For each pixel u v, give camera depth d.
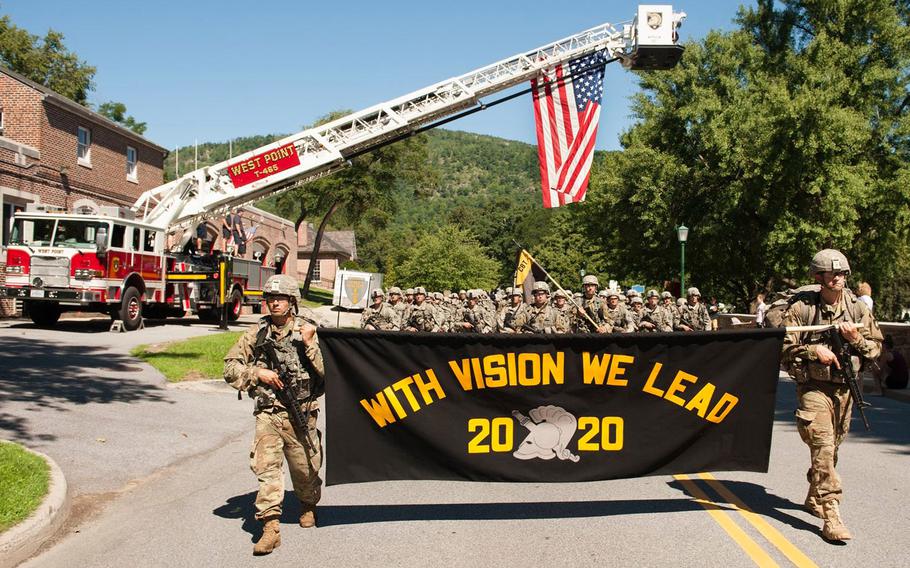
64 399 10.80
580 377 5.90
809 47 34.09
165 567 5.08
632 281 44.25
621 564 5.12
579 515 6.29
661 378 5.96
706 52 35.47
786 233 31.16
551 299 13.98
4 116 25.50
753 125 31.59
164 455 8.35
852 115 31.22
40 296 19.53
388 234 139.62
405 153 64.81
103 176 29.48
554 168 20.30
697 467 6.01
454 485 7.39
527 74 20.31
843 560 5.18
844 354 5.66
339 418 5.69
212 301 26.25
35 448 8.07
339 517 6.25
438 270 56.66
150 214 22.91
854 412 13.03
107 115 60.94
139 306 21.67
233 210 23.44
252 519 6.17
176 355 16.19
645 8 19.45
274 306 5.48
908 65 34.12
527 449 5.88
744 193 31.95
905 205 32.56
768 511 6.38
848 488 7.29
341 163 21.56
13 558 5.16
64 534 5.79
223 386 13.14
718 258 35.66
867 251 35.56
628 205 36.03
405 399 5.77
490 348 5.83
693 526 5.96
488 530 5.88
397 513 6.37
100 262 19.88
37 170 25.14
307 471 5.68
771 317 6.35
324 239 93.06
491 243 107.12
